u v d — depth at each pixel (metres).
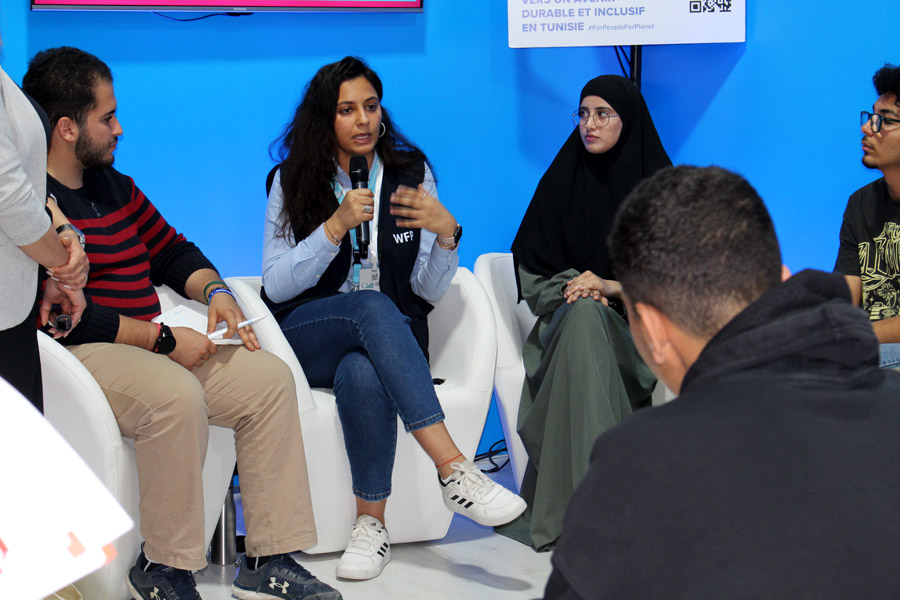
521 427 2.54
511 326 2.78
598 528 0.76
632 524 0.75
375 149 2.59
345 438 2.27
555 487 2.42
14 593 0.44
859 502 0.74
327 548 2.38
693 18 3.00
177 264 2.32
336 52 3.09
